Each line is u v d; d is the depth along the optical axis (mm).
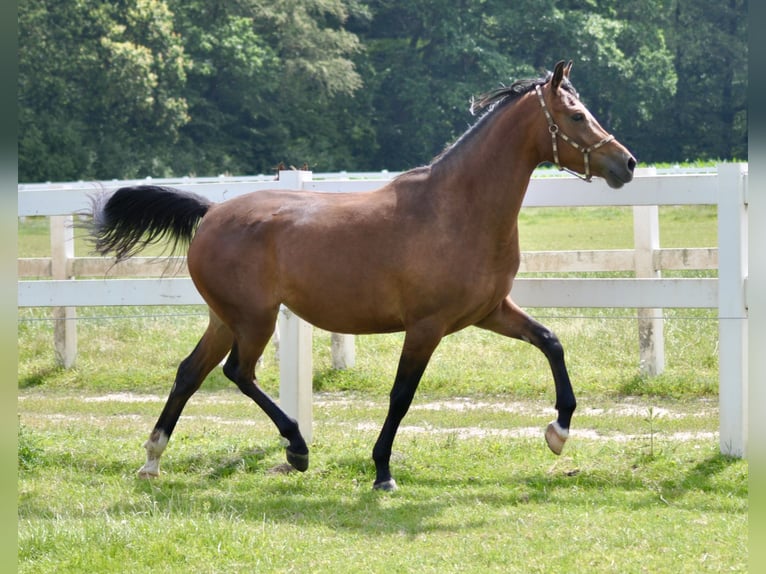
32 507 7727
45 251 23109
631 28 59625
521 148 7793
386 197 8109
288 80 53219
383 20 59875
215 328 8750
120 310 15836
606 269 11852
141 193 8750
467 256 7781
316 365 13320
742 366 8531
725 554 6227
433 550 6496
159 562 6316
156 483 8477
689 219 27672
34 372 13758
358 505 7641
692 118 63188
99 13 45812
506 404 11477
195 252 8562
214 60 52031
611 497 7719
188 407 11773
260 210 8430
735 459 8484
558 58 57188
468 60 55938
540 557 6277
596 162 7652
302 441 8492
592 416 10492
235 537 6703
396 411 8047
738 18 63062
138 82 45812
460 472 8609
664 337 13258
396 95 56906
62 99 46312
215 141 53125
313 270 8102
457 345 13719
